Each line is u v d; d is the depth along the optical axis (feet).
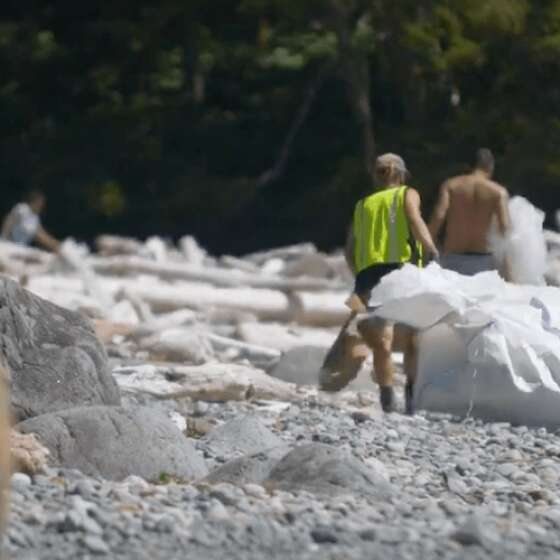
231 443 121.29
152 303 252.21
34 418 109.29
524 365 145.38
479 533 87.25
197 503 96.12
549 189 472.44
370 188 497.05
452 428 141.08
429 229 166.20
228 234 541.75
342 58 499.51
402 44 464.24
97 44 561.02
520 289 148.66
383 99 538.06
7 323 121.80
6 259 298.97
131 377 160.76
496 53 465.47
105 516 89.56
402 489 107.14
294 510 93.76
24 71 562.25
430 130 483.10
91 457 106.32
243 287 280.72
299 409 152.56
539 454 128.98
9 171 559.38
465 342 147.43
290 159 554.05
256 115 565.53
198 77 564.30
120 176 557.74
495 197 164.76
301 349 176.55
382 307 146.72
